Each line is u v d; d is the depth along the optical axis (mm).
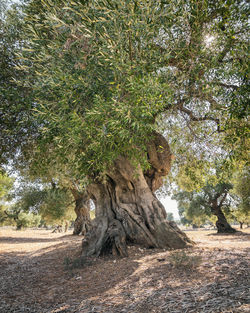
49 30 5859
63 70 5637
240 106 5312
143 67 4664
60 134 6012
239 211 27953
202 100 5840
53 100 6402
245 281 4281
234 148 7168
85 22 4434
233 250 7363
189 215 34875
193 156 7949
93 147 5102
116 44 4293
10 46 8875
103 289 5426
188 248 8406
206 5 4898
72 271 7555
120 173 10523
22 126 8625
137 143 5859
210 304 3504
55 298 5242
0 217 47656
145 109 4223
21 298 5465
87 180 7422
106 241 9367
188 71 5195
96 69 5434
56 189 26109
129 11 4004
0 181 26203
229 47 5219
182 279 5074
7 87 8344
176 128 7719
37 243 17812
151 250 8812
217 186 27094
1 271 8680
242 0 5523
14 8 8969
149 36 4625
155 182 11227
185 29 4926
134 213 10188
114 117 4605
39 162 10211
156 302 4066
